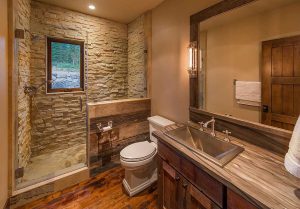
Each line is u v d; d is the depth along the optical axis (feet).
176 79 7.69
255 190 2.81
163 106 8.66
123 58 11.71
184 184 4.34
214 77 5.68
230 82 5.16
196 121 6.58
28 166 8.20
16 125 6.23
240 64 4.85
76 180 7.41
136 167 6.39
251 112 4.66
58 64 9.52
